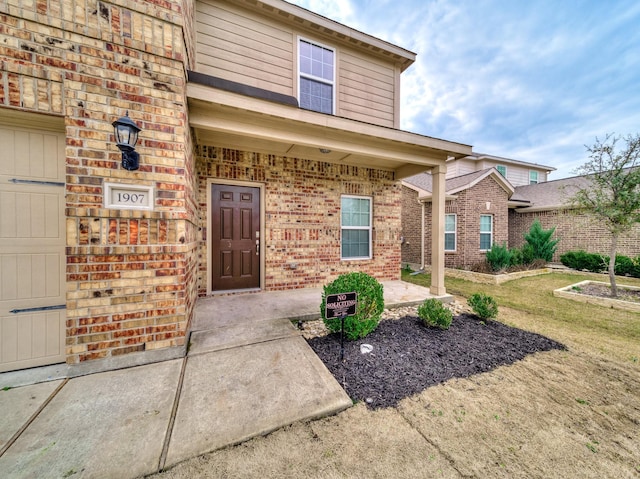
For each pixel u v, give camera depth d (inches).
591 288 241.8
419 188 370.9
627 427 71.0
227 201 183.6
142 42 92.8
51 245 88.8
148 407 70.2
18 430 60.7
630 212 202.4
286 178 197.5
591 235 368.2
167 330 97.4
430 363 101.8
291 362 95.8
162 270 96.4
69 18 83.5
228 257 185.0
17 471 50.9
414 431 67.4
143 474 52.3
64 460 53.7
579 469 57.8
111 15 88.4
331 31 199.0
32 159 86.5
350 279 121.4
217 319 133.4
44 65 81.4
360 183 226.2
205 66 167.0
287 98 143.9
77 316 86.3
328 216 213.3
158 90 95.4
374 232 234.1
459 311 169.2
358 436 65.2
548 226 411.2
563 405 79.5
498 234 379.9
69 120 84.4
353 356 104.1
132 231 92.1
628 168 213.9
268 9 179.3
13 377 81.0
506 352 113.0
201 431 62.9
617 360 108.3
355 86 217.6
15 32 78.2
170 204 97.4
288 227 198.7
